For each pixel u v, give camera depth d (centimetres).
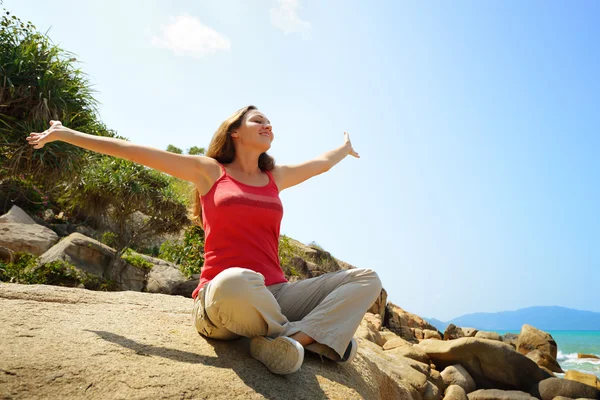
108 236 1095
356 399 191
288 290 210
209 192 218
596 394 567
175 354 185
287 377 184
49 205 1145
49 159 687
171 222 1011
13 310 204
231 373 176
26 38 709
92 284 788
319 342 192
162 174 1044
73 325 199
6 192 1034
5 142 653
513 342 1282
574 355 1791
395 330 1270
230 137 237
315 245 1828
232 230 206
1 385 138
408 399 296
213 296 178
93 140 202
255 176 236
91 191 915
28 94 668
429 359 647
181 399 152
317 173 271
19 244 858
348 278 207
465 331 1240
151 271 956
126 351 178
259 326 185
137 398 147
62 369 153
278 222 221
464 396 544
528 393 585
